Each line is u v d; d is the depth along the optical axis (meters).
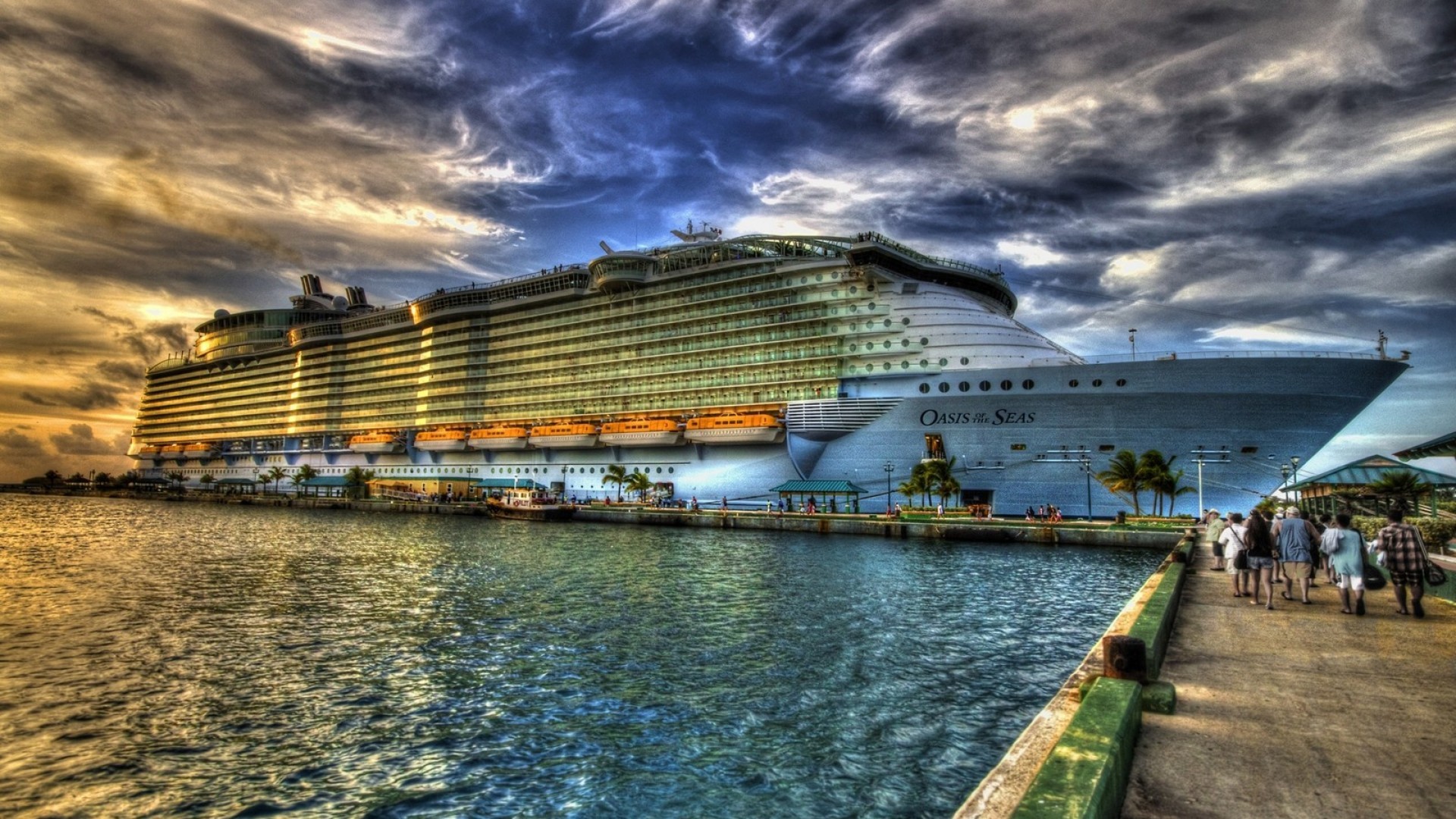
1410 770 7.17
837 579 38.97
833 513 70.50
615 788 14.28
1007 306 81.56
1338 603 17.53
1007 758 7.49
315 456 125.31
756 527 71.19
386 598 35.12
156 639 26.89
